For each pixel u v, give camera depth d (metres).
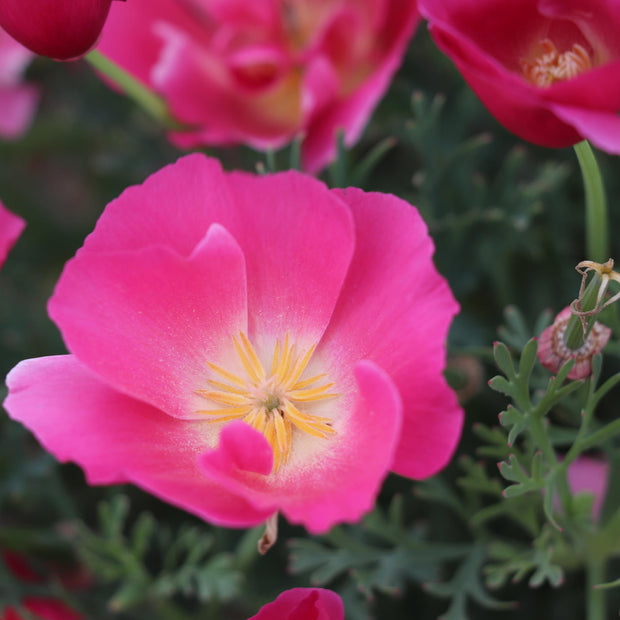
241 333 0.34
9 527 0.42
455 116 0.43
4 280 0.47
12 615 0.40
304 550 0.38
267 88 0.41
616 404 0.41
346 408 0.33
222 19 0.41
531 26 0.34
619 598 0.40
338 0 0.42
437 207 0.41
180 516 0.43
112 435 0.32
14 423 0.41
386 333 0.32
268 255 0.33
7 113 0.46
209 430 0.34
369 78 0.41
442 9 0.34
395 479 0.41
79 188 0.55
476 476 0.36
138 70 0.42
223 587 0.39
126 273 0.33
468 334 0.40
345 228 0.32
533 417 0.34
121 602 0.39
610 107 0.33
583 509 0.36
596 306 0.33
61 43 0.33
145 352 0.33
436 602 0.41
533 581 0.36
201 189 0.33
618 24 0.34
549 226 0.41
